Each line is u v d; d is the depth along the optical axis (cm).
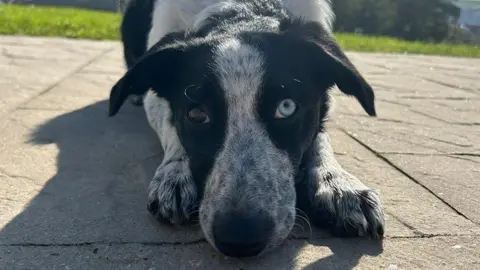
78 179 35
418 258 26
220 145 28
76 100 59
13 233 27
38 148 41
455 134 52
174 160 33
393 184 36
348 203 29
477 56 149
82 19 156
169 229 29
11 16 142
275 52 30
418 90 78
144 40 59
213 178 27
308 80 31
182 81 31
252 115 28
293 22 36
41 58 86
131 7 62
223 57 30
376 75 92
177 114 31
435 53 150
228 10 38
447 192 35
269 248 25
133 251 26
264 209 25
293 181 29
